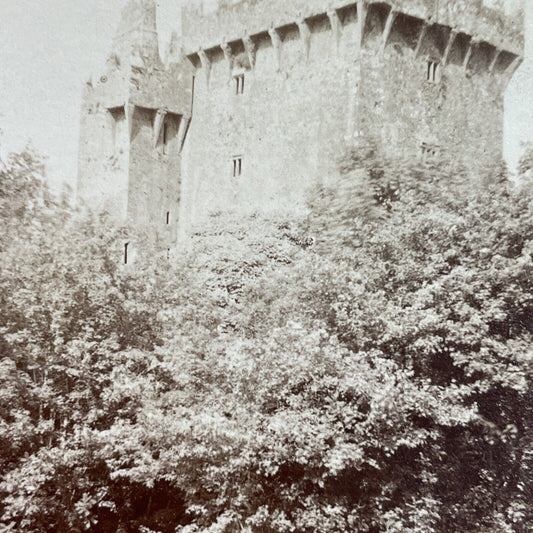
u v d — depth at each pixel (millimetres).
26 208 26828
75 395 17703
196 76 42750
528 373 17219
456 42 36188
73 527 16297
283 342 14977
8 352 18422
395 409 14195
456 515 17141
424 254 19297
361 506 15195
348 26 33406
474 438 18250
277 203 36625
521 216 18469
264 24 36969
